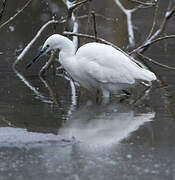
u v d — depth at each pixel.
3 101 12.88
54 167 8.30
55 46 13.80
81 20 23.55
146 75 13.65
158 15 24.27
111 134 10.11
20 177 7.92
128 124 10.90
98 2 24.47
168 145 9.38
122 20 22.94
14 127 10.43
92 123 11.00
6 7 23.98
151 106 12.64
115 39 20.81
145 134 10.12
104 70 13.30
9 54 18.81
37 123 10.90
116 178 7.86
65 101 13.12
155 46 19.88
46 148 9.16
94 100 13.36
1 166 8.35
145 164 8.42
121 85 13.63
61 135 9.99
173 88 14.66
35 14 23.92
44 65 17.41
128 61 13.67
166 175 7.97
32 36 21.17
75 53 13.99
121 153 8.95
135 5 24.36
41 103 12.78
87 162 8.52
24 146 9.21
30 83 15.19
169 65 16.91
